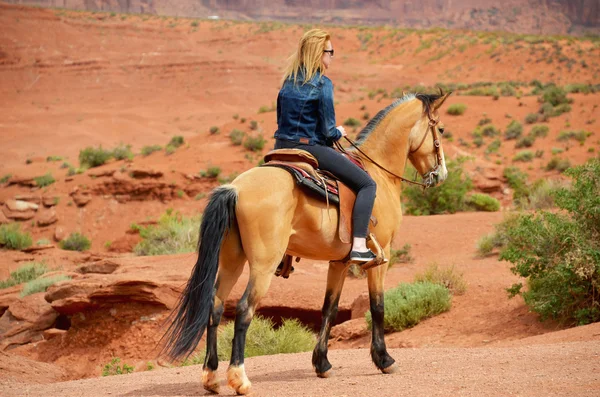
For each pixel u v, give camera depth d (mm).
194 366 9680
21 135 96875
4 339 18719
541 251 12406
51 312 18953
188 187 50438
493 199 30516
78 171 55594
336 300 7320
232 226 6184
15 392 7355
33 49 145750
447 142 52750
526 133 53469
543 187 27562
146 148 60094
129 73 145000
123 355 17109
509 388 5691
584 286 11852
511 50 121562
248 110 124438
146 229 31172
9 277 28094
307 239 6508
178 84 140500
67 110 122125
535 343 9828
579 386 5598
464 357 7758
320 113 6684
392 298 14859
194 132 102750
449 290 15703
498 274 16891
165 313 17359
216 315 6285
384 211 7277
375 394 5840
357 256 6562
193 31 181125
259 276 6066
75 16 186250
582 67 108188
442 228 23969
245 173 6363
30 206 49969
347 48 152125
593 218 12281
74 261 32531
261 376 7539
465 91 75562
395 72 132250
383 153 7621
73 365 17297
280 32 172375
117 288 17266
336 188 6645
